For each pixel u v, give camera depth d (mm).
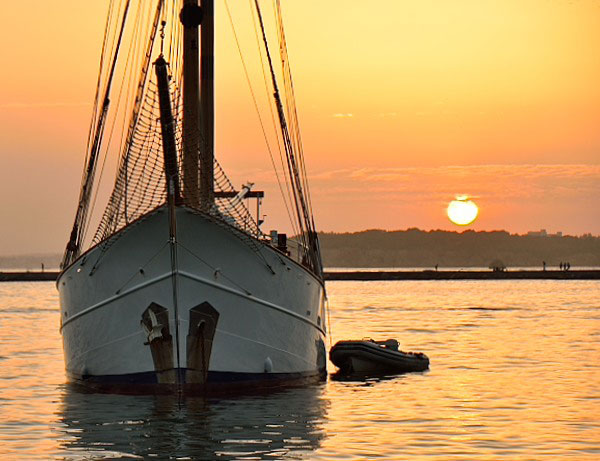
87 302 54312
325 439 43469
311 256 64562
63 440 43219
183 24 57344
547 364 76188
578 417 49875
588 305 180000
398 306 177750
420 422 48344
